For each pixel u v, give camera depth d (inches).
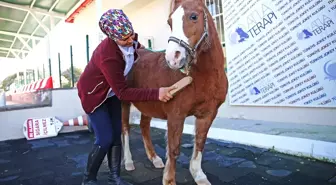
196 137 87.6
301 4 130.5
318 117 133.0
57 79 338.3
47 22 445.7
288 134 120.8
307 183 84.4
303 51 133.0
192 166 89.6
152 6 233.9
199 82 73.5
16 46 681.0
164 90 68.1
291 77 139.8
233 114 177.3
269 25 145.9
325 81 126.4
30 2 343.0
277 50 144.3
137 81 92.3
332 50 122.0
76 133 195.9
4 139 179.2
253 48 156.3
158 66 85.6
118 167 84.2
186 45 62.8
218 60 75.6
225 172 98.7
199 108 78.2
